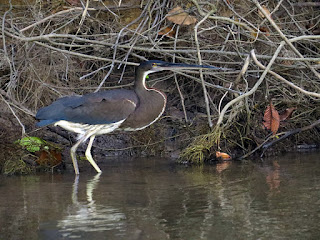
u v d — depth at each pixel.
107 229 6.76
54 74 13.44
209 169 11.09
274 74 11.02
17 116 12.59
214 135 12.04
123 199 8.34
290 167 11.05
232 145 13.11
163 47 13.15
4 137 12.02
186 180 9.85
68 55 13.26
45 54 13.19
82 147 13.18
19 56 12.91
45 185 9.62
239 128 13.30
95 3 13.27
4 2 13.12
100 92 11.41
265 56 11.67
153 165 11.78
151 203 8.04
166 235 6.51
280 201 8.09
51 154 11.62
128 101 11.34
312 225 6.87
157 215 7.38
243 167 11.27
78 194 8.75
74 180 10.09
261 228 6.78
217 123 11.93
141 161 12.42
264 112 13.24
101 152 13.32
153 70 11.66
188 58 13.14
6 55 10.93
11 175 10.91
